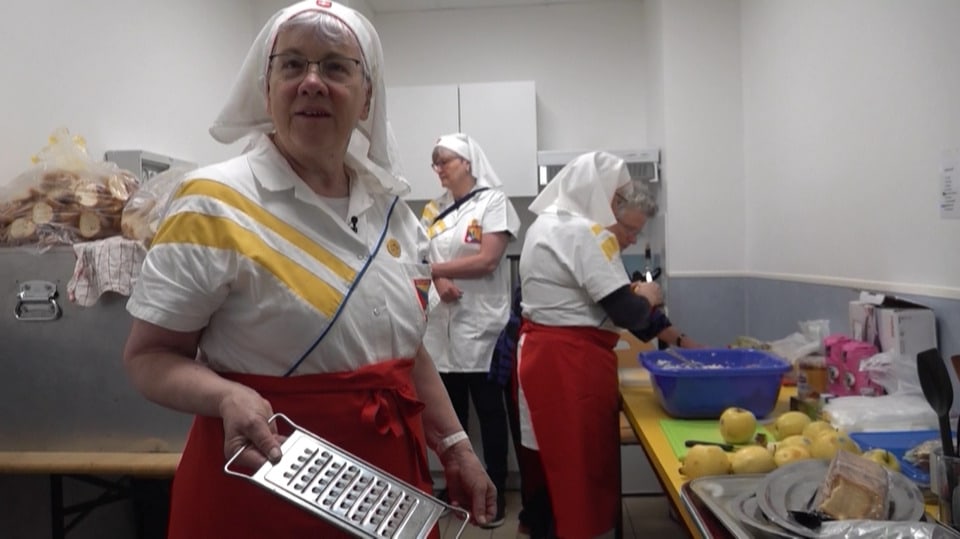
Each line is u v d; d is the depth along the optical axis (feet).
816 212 7.29
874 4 5.91
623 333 8.87
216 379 2.63
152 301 2.69
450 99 11.34
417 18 12.59
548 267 6.44
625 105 12.35
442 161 9.19
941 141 4.95
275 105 2.99
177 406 2.65
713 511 3.15
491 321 8.91
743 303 10.04
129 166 6.93
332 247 3.04
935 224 5.05
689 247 10.15
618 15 12.32
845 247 6.57
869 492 2.95
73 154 5.66
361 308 3.02
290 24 2.94
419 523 2.29
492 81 12.50
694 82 10.10
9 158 5.78
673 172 10.17
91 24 6.88
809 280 7.47
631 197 6.84
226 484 2.90
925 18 5.12
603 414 6.35
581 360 6.31
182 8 8.73
